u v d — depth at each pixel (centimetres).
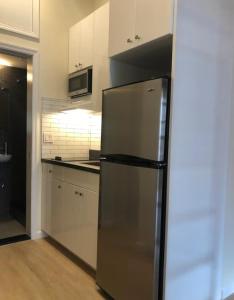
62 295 194
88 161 298
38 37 288
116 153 184
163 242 157
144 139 162
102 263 196
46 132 300
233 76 186
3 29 265
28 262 242
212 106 174
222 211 187
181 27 154
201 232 174
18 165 418
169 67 218
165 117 153
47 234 296
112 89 189
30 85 293
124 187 176
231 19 182
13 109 415
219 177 183
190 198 166
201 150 170
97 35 257
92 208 218
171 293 160
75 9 315
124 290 177
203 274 178
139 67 222
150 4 165
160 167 154
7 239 294
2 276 217
